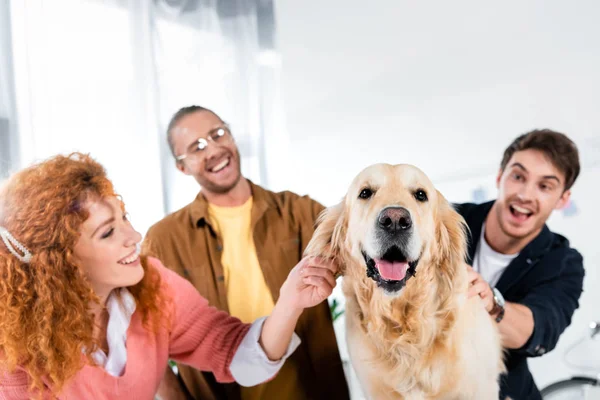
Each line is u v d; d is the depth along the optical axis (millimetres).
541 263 1112
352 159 1395
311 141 1457
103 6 1466
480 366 913
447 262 914
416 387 916
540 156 1110
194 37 1563
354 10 1370
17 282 840
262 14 1531
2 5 1321
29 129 1339
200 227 1277
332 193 1424
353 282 939
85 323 874
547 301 1083
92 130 1435
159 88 1519
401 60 1298
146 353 975
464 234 938
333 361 1221
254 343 1008
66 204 836
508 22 1157
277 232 1251
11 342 826
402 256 844
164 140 1504
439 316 910
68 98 1408
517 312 1033
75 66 1420
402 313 910
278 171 1506
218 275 1242
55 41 1393
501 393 1051
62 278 846
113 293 990
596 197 1062
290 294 961
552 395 1073
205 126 1298
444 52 1240
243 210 1297
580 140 1077
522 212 1130
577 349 1062
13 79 1331
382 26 1327
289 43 1491
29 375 875
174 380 1271
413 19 1280
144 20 1521
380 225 841
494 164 1170
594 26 1060
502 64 1167
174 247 1276
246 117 1533
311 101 1445
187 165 1311
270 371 1020
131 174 1479
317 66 1436
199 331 1056
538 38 1124
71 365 854
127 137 1479
